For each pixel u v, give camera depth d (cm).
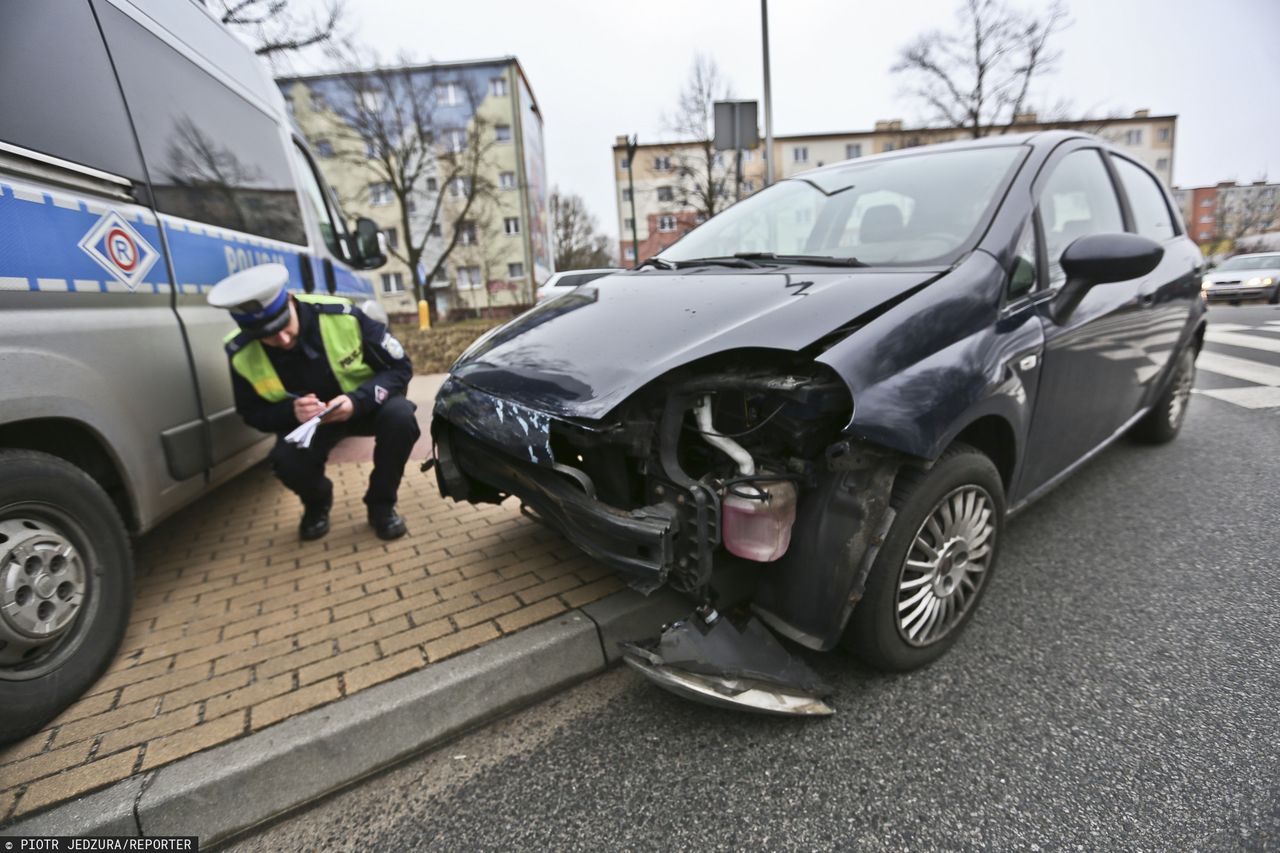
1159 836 151
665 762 185
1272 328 988
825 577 186
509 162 4038
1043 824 156
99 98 251
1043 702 198
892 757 180
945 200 256
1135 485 371
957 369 191
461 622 234
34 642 192
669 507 183
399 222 3997
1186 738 181
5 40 211
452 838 165
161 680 210
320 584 270
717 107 895
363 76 2633
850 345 179
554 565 276
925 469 186
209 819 170
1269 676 205
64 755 179
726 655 188
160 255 273
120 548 226
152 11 297
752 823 162
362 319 313
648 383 181
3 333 192
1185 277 370
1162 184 399
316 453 299
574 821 167
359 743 188
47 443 221
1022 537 312
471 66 3934
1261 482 366
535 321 244
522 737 199
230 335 308
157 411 259
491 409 209
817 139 5228
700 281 239
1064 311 239
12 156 204
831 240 271
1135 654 219
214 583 276
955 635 223
